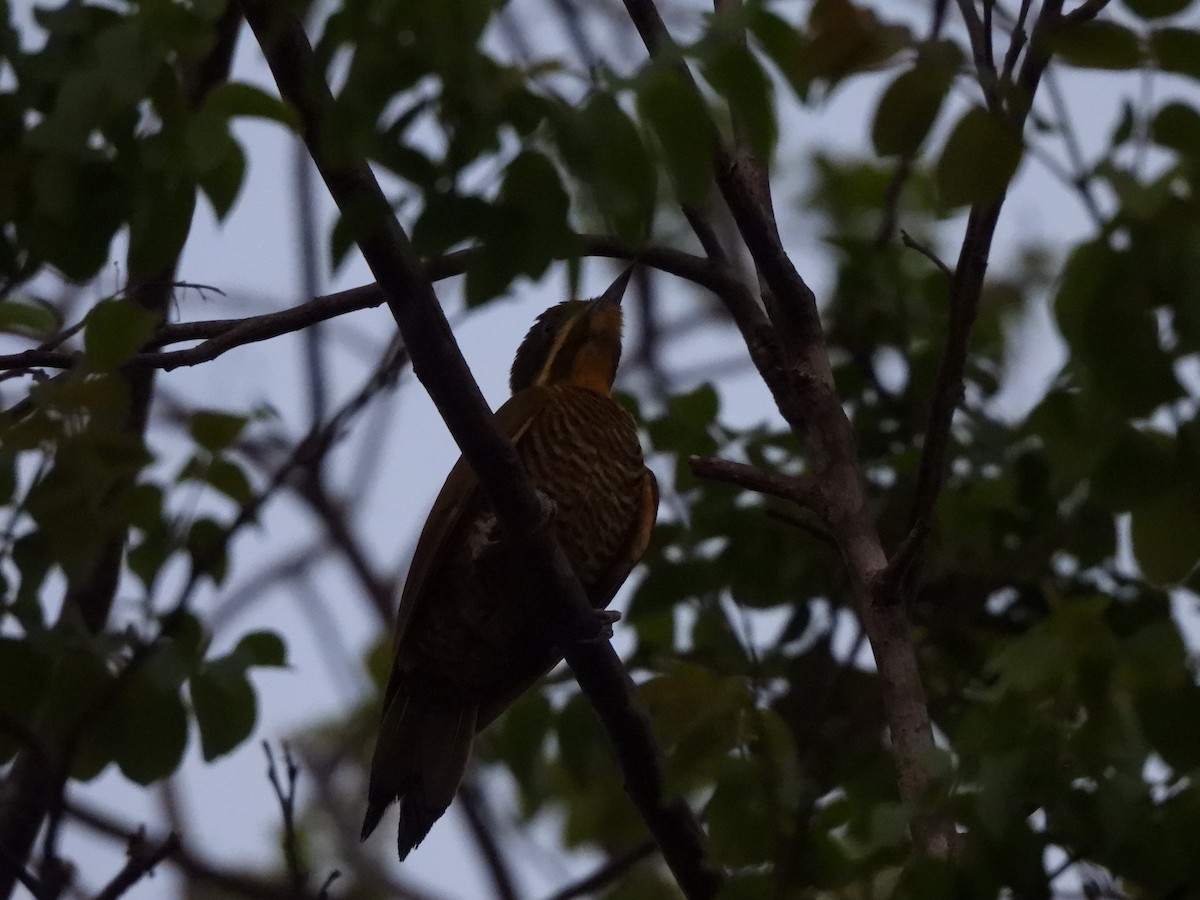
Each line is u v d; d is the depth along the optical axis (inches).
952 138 285.7
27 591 402.0
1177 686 305.3
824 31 278.7
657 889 470.9
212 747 409.4
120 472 392.5
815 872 345.4
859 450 539.2
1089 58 276.4
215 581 445.7
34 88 312.5
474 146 277.6
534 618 485.4
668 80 279.1
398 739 508.4
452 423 378.3
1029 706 315.0
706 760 361.7
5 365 372.2
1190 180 275.0
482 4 269.3
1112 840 305.4
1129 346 283.6
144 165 298.2
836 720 512.7
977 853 305.4
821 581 524.4
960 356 363.6
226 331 392.5
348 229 298.8
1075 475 319.6
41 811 502.0
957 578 514.3
